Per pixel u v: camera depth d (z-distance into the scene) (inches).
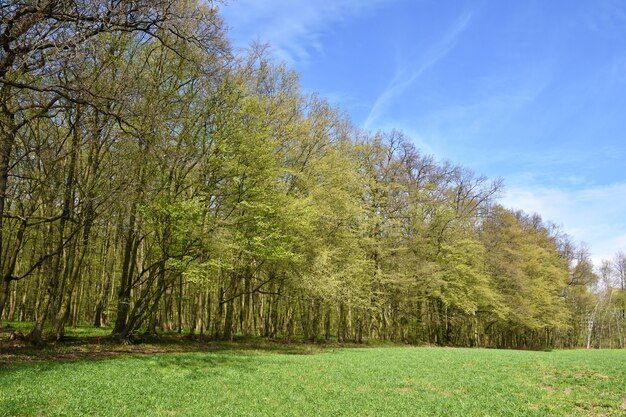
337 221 1371.8
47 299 886.4
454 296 1754.4
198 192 1061.1
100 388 506.6
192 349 1035.3
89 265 1489.9
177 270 1040.2
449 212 1800.0
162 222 997.2
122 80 751.1
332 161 1352.1
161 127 853.2
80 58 639.1
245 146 1051.9
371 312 1678.2
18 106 697.0
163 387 543.5
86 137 876.0
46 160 740.7
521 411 516.4
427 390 638.5
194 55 940.6
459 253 1801.2
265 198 1111.0
